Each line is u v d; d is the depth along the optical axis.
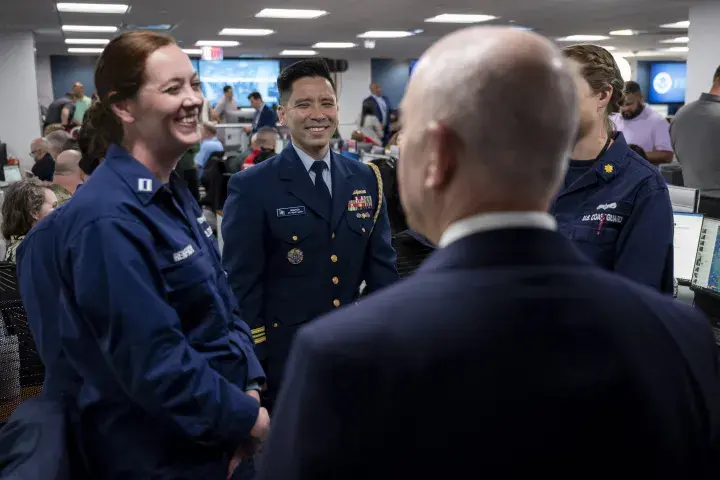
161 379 1.09
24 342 1.75
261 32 12.69
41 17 9.67
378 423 0.56
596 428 0.56
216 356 1.26
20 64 11.15
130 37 1.21
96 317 1.08
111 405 1.16
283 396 0.62
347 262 1.92
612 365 0.58
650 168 1.63
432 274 0.63
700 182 4.09
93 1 8.48
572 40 15.05
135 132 1.22
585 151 1.66
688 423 0.61
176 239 1.20
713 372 0.65
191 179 6.59
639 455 0.57
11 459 1.09
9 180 7.27
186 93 1.22
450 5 9.38
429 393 0.57
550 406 0.56
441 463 0.56
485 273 0.61
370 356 0.58
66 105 10.94
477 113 0.61
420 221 0.70
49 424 1.12
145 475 1.17
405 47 16.05
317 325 0.63
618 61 2.25
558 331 0.58
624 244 1.60
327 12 9.95
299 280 1.88
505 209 0.64
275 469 0.60
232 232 1.85
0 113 11.09
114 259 1.08
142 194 1.17
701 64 9.18
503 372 0.57
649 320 0.62
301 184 1.88
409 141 0.67
